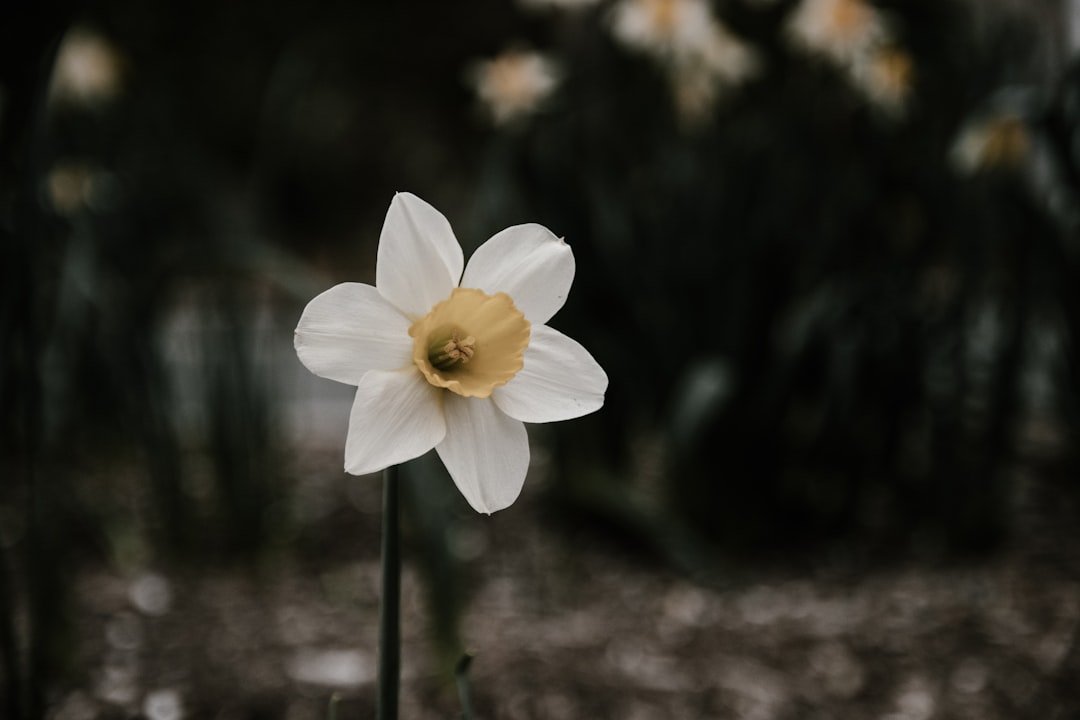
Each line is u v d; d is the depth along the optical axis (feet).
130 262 3.67
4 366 2.27
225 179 4.19
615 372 3.84
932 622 3.20
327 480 5.00
